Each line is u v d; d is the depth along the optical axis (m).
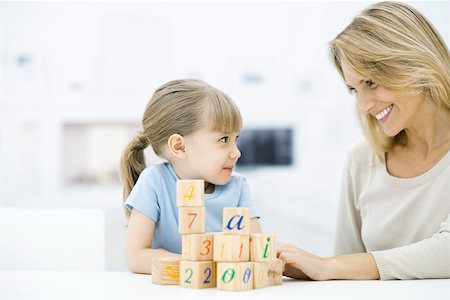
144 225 1.17
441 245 0.98
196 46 3.53
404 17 1.16
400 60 1.12
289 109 3.56
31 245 1.38
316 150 3.51
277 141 3.57
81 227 1.41
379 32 1.13
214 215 1.24
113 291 0.83
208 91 1.24
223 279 0.83
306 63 3.56
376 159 1.37
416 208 1.28
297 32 3.55
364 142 1.43
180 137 1.22
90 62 3.43
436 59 1.16
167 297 0.76
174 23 3.51
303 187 3.47
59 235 1.39
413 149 1.31
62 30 3.39
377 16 1.17
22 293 0.81
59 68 3.40
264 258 0.85
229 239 0.83
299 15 3.54
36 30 3.37
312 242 3.26
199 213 0.88
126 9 3.45
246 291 0.82
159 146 1.27
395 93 1.14
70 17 3.40
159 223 1.22
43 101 3.38
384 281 0.95
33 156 3.38
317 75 3.55
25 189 3.34
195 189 0.88
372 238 1.33
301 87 3.56
